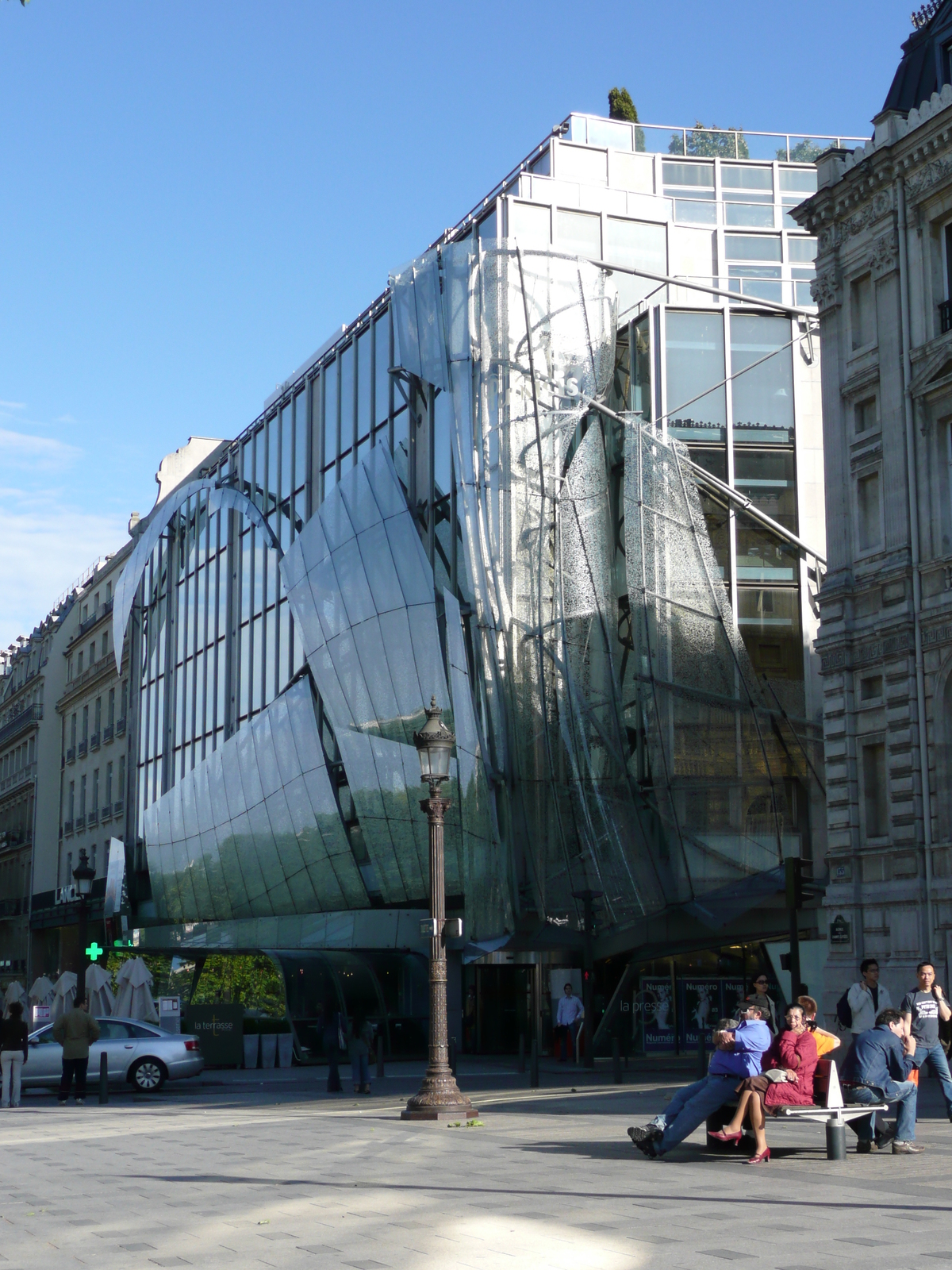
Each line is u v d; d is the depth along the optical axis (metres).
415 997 40.75
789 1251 8.41
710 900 33.41
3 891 92.94
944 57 28.55
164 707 65.62
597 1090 23.91
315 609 45.53
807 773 36.09
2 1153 16.88
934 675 26.14
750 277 48.00
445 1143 15.78
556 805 34.88
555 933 34.84
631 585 35.16
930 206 27.34
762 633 37.12
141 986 34.88
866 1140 13.68
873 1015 18.47
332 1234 9.65
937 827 25.77
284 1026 39.94
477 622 35.97
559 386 36.06
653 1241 8.88
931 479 26.81
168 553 67.19
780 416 38.44
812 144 52.69
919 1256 8.19
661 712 34.56
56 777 86.50
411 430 42.34
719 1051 13.36
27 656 96.25
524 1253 8.66
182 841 57.88
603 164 48.56
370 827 42.94
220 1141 17.22
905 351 27.45
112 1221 10.70
